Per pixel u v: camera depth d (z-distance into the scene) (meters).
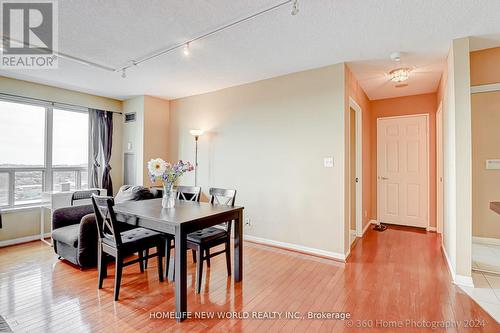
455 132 2.56
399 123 4.84
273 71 3.52
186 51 2.78
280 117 3.68
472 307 2.09
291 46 2.77
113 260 3.07
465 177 2.52
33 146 4.06
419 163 4.68
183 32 2.47
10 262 3.06
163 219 2.09
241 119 4.10
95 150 4.75
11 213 3.75
